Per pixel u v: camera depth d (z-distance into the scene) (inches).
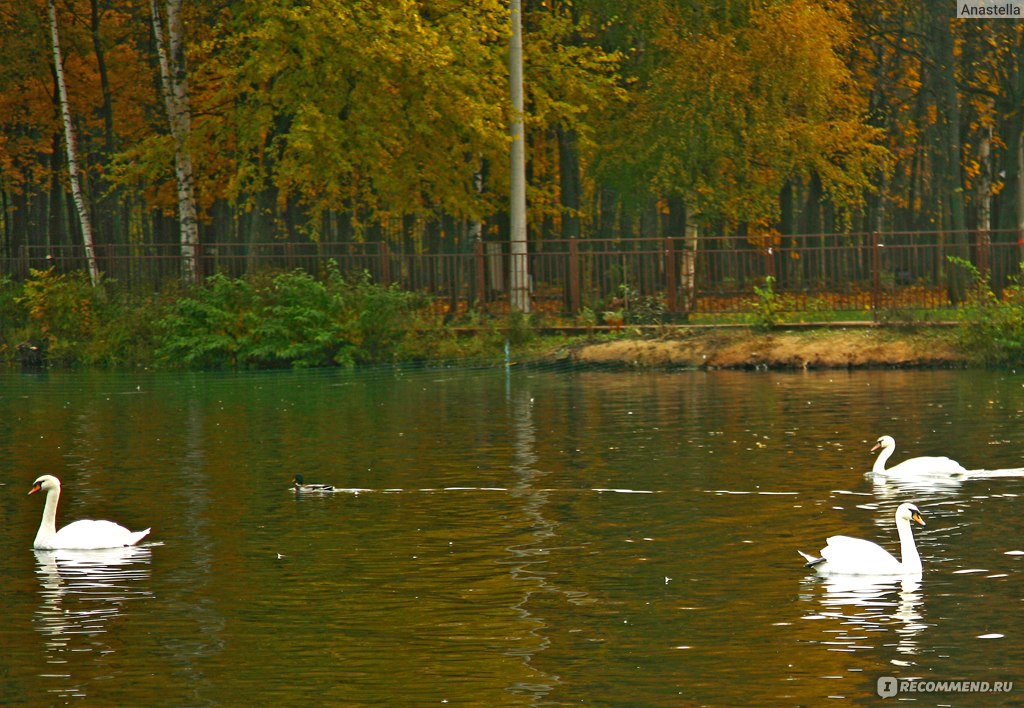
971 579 647.8
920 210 2962.6
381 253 1939.0
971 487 870.4
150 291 1948.8
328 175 1900.8
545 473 943.7
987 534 739.4
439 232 2486.5
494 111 1937.7
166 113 2073.1
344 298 1831.9
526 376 1638.8
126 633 586.9
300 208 2396.7
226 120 1971.0
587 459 998.4
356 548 733.9
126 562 714.2
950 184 2187.5
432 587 652.1
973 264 2123.5
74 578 681.0
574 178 2368.4
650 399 1369.3
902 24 2440.9
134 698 509.7
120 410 1347.2
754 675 522.9
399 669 536.4
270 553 725.3
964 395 1341.0
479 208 2101.4
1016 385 1421.0
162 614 614.5
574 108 2042.3
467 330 1849.2
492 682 520.1
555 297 1961.1
